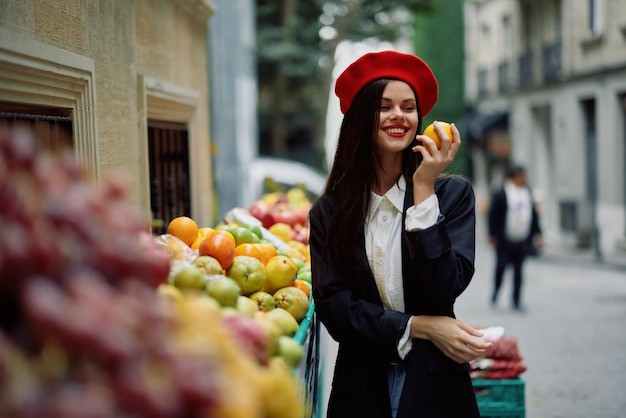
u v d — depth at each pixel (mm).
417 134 2830
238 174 11992
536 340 7746
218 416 1252
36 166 1438
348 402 2713
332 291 2723
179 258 2799
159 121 5336
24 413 1096
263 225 5008
